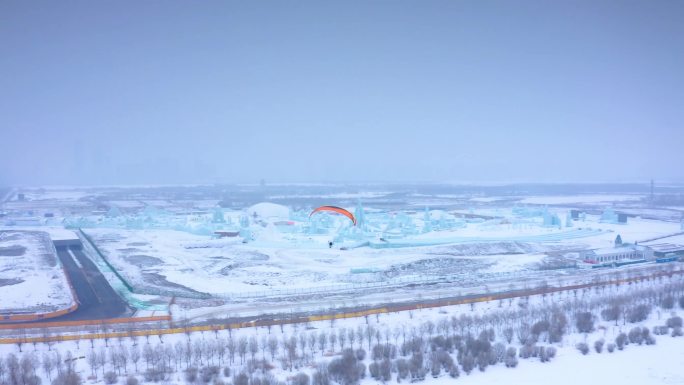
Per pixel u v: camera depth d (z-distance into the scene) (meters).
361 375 112.31
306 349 123.56
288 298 171.50
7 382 105.25
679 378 112.25
